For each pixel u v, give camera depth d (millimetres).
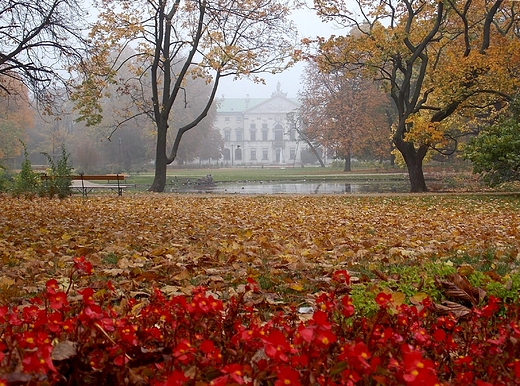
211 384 1852
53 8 14797
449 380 2396
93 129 62156
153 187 24328
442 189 24625
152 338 2605
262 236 7949
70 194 19500
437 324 3014
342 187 29781
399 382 1986
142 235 8258
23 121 54938
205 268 5555
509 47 19938
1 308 2387
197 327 2686
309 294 4453
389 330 2406
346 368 2014
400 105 22656
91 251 6402
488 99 22750
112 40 22234
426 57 21969
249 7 23234
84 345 2316
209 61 23641
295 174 49000
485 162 17125
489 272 4473
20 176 19906
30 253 6367
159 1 22750
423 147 22438
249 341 2404
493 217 11492
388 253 6496
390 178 37562
